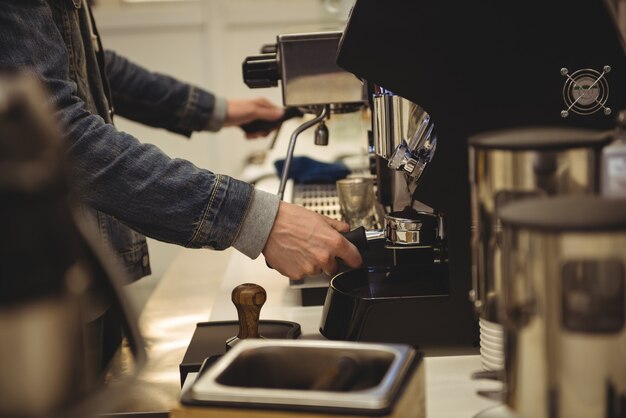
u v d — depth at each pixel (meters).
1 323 0.49
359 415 0.71
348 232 1.25
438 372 1.05
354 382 0.79
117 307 0.58
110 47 4.12
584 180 0.73
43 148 0.51
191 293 1.72
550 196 0.71
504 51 1.06
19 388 0.50
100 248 0.57
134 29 4.11
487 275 0.77
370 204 1.70
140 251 1.59
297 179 2.24
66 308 0.52
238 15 4.12
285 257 1.20
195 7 4.09
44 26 1.19
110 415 1.03
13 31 1.15
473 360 1.09
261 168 2.75
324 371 0.82
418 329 1.12
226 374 0.79
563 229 0.61
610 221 0.61
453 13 1.05
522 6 1.04
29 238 0.49
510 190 0.73
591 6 1.04
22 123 0.50
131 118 2.15
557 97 1.07
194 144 4.27
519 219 0.64
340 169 2.21
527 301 0.65
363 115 2.48
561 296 0.63
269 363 0.82
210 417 0.74
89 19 1.58
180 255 2.09
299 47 1.46
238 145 4.29
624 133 0.81
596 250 0.61
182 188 1.17
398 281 1.23
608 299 0.63
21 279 0.49
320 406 0.72
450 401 0.96
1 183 0.49
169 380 1.19
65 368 0.52
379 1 1.05
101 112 1.54
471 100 1.07
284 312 1.39
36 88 0.53
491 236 0.76
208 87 4.19
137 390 1.14
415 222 1.18
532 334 0.65
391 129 1.15
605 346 0.63
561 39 1.05
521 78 1.06
